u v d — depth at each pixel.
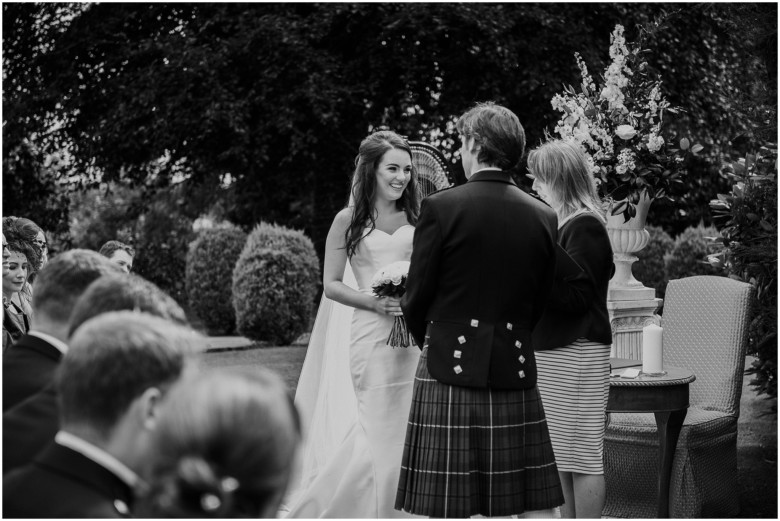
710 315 4.43
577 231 3.32
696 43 12.49
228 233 12.64
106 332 1.63
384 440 3.60
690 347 4.48
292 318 10.84
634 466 4.15
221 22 12.09
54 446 1.64
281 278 10.76
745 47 5.19
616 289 4.85
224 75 11.55
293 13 12.05
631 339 4.90
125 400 1.59
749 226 4.65
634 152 4.72
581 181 3.43
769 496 4.48
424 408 2.81
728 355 4.32
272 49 11.28
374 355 3.65
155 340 1.63
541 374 3.40
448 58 11.48
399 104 11.16
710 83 12.10
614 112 4.77
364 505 3.55
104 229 18.38
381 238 3.76
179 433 1.17
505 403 2.76
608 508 4.23
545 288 2.89
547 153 3.45
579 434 3.34
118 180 13.72
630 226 4.88
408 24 10.97
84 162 13.16
